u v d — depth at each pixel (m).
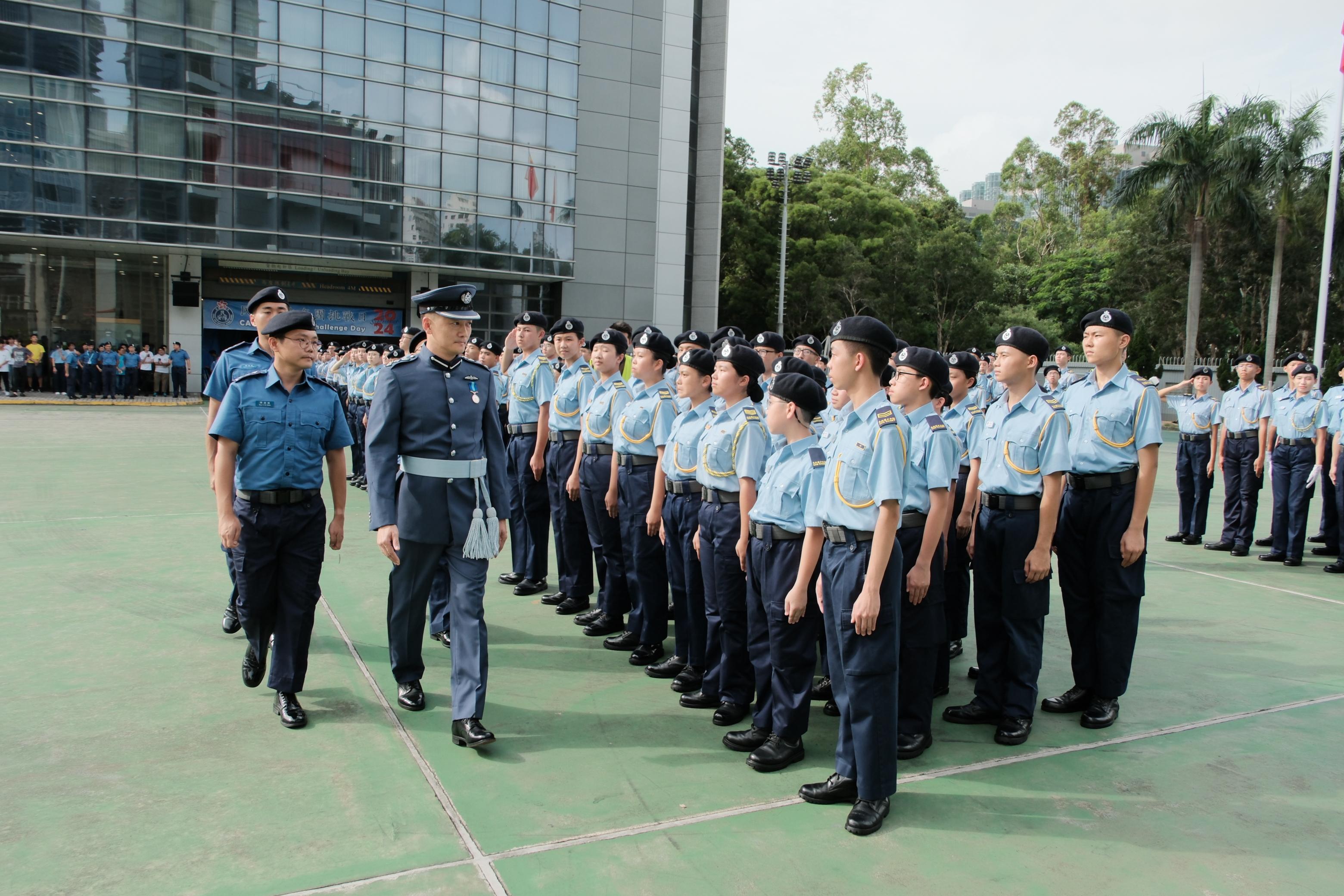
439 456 3.75
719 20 30.83
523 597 6.04
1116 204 25.61
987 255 38.53
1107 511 4.08
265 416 3.72
